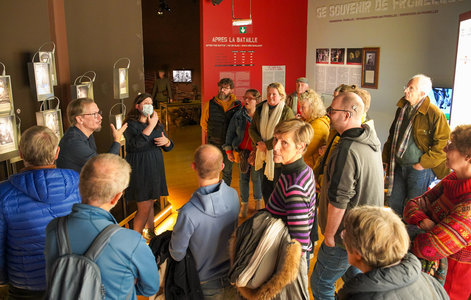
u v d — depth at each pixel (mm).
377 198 2115
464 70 3699
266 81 7238
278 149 2020
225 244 2047
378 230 1180
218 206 1980
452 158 1691
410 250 1691
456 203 1698
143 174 3502
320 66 7113
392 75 5582
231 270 1815
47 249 1479
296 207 1922
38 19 3654
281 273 1647
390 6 5496
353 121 2115
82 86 3850
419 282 1201
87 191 1503
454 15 4602
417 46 5145
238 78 7047
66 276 1400
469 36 3543
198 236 1971
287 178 2008
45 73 3463
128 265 1502
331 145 2873
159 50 14617
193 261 2018
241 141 4352
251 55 7047
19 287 1936
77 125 2922
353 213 1280
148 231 3893
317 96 3551
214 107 4906
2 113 3082
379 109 5895
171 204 4840
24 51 3504
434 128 3352
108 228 1476
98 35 4418
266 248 1733
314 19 7121
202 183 2018
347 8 6305
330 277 2287
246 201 4602
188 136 9523
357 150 2049
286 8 7117
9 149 3143
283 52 7266
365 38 6016
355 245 1225
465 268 1719
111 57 4629
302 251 1896
